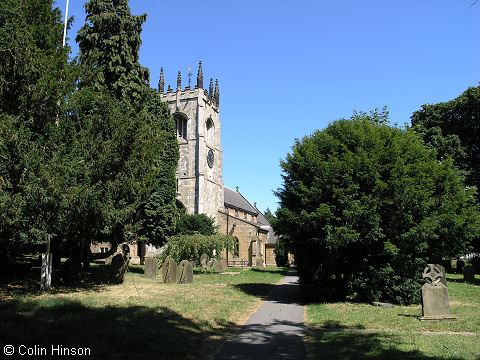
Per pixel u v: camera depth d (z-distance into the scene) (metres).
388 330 10.63
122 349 7.49
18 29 13.12
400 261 15.39
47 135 15.28
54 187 13.02
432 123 41.50
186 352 7.82
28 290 15.49
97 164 15.97
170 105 60.53
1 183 12.73
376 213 14.73
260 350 8.51
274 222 17.77
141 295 15.89
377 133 16.30
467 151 39.44
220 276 29.72
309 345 8.91
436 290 12.07
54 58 16.06
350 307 14.68
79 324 9.19
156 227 32.47
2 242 14.73
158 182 32.84
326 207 14.89
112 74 29.19
